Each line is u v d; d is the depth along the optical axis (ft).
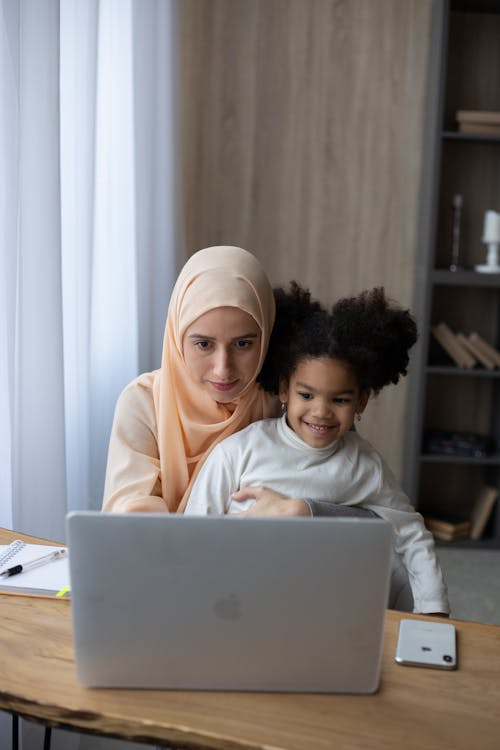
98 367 7.82
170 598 3.14
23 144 5.29
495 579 10.54
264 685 3.28
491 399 12.23
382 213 11.59
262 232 11.59
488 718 3.20
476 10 11.36
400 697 3.31
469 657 3.65
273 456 4.65
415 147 11.44
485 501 11.74
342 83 11.29
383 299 4.82
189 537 3.07
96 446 7.86
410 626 3.87
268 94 11.28
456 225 11.41
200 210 11.50
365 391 4.78
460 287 12.03
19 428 5.47
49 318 5.50
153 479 4.78
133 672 3.24
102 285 7.82
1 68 5.07
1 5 4.99
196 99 11.25
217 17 11.09
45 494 5.62
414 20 11.15
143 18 8.30
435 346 12.35
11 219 5.21
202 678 3.25
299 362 4.49
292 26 11.16
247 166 11.43
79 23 6.61
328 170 11.49
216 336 4.61
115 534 3.06
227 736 3.01
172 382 4.94
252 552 3.09
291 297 5.08
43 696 3.19
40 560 4.25
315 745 2.99
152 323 9.36
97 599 3.14
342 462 4.69
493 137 10.92
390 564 3.13
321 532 3.07
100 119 7.64
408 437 11.62
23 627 3.67
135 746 6.29
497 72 11.58
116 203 8.11
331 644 3.21
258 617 3.16
